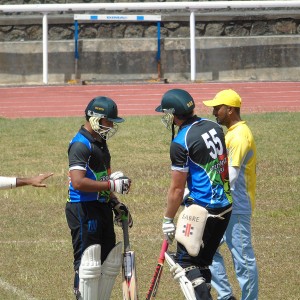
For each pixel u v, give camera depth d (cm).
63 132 6331
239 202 2495
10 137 6153
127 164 5184
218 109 2553
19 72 9888
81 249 2356
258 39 9925
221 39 9925
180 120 2328
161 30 10238
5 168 5125
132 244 3384
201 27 10225
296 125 6331
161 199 4275
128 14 10225
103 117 2348
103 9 9381
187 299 2236
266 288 2812
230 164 2466
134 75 9956
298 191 4394
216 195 2292
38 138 6103
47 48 9631
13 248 3328
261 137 5891
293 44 9919
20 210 4041
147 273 2981
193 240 2238
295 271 2995
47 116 7425
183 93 2331
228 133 2536
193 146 2272
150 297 2384
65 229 3669
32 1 10406
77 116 7325
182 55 9900
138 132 6222
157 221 3819
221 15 10175
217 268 2550
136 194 4378
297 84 9094
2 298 2692
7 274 2969
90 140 2356
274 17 10219
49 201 4231
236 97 2555
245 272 2509
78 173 2322
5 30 10225
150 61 9950
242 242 2500
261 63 9925
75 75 9906
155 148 5675
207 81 9712
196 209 2252
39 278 2923
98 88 8938
